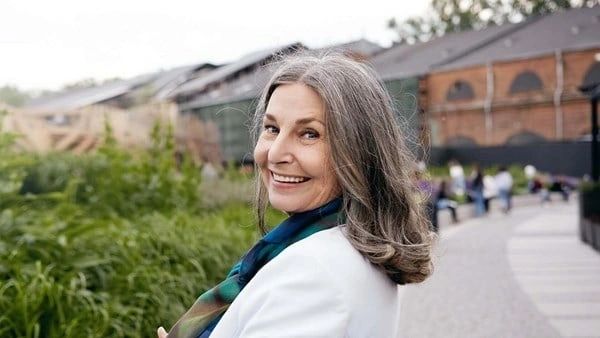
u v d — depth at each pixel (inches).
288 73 45.3
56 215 216.7
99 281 148.3
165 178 298.8
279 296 39.7
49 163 359.9
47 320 120.1
